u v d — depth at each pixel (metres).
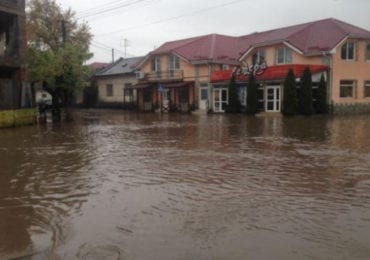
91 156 13.32
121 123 27.73
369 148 14.09
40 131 22.25
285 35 37.38
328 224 6.42
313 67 32.59
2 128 24.09
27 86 29.00
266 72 34.16
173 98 43.50
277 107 34.28
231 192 8.41
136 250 5.54
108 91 53.97
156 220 6.71
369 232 6.07
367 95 35.47
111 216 6.98
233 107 36.31
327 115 31.94
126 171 10.76
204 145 15.46
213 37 44.16
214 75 39.22
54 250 5.62
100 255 5.41
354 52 34.47
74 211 7.34
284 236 5.94
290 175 9.94
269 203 7.59
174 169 10.88
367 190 8.46
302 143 15.59
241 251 5.45
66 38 36.81
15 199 8.22
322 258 5.21
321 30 36.25
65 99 33.41
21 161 12.55
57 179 9.96
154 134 19.84
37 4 37.81
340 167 10.82
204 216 6.88
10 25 28.16
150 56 45.47
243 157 12.59
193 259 5.23
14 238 6.11
